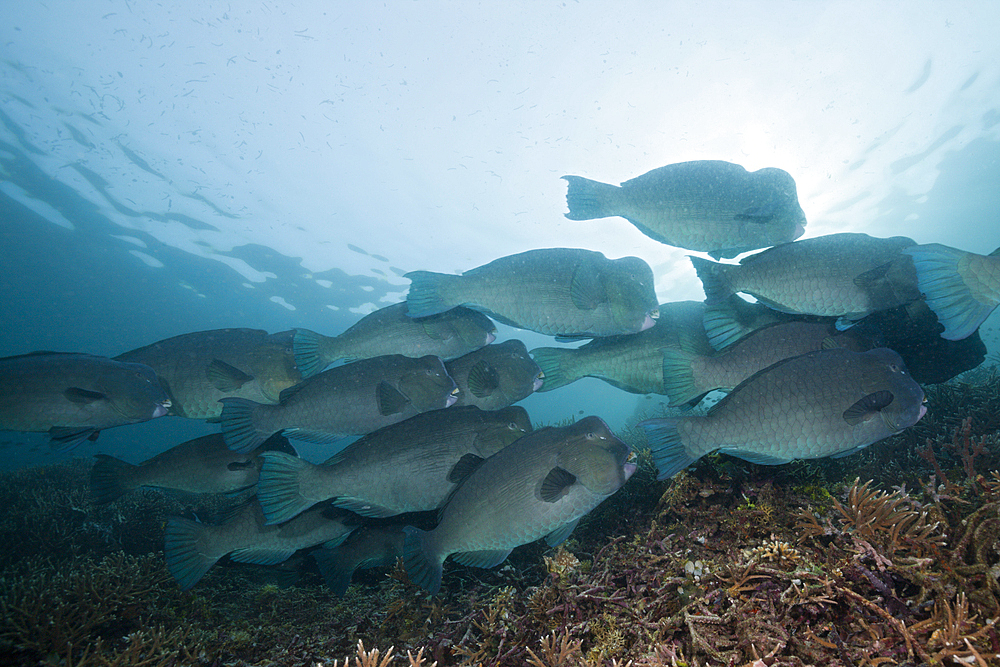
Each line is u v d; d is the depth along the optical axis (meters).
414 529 1.35
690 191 1.46
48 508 2.79
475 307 1.73
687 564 1.19
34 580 1.63
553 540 1.28
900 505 1.15
